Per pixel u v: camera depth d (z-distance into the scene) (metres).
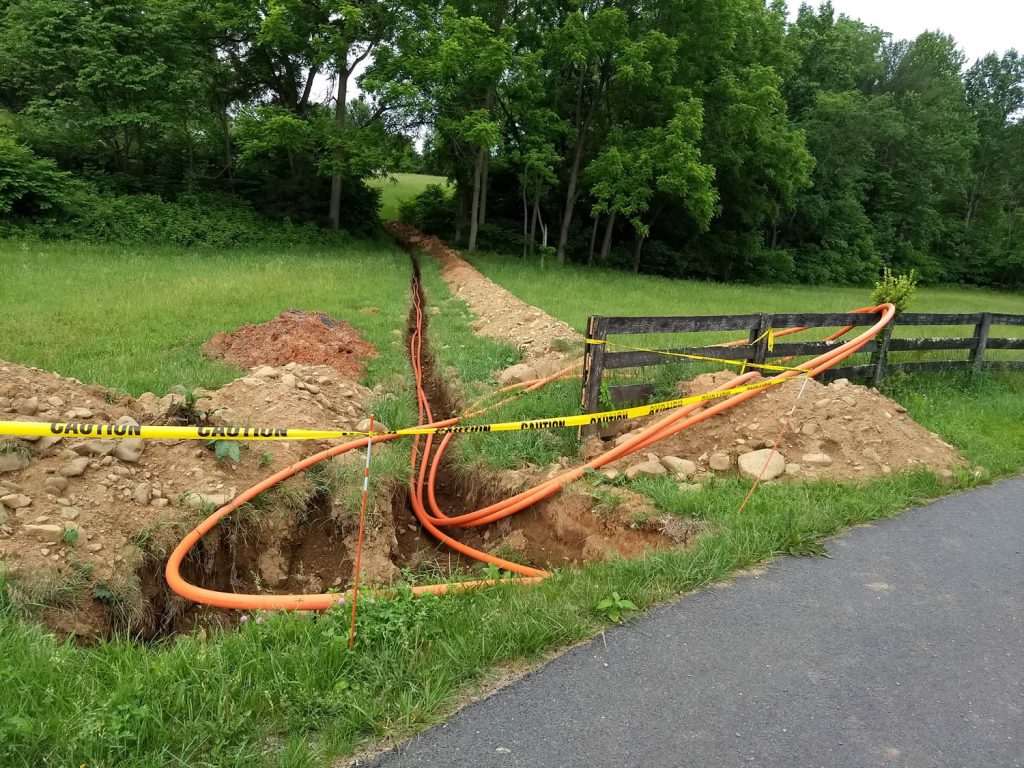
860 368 8.03
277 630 3.12
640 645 3.17
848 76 42.22
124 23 22.73
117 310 9.74
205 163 28.67
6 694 2.49
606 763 2.42
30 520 3.71
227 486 4.64
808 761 2.48
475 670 2.90
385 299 12.97
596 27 24.64
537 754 2.46
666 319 6.51
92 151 24.19
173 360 7.33
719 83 27.92
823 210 37.62
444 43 23.64
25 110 22.22
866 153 42.56
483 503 5.91
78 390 4.87
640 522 4.79
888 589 3.78
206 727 2.46
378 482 5.32
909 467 5.64
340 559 4.83
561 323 10.99
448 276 19.58
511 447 6.16
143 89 22.33
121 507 4.11
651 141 26.08
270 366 7.14
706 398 6.02
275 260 19.06
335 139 25.42
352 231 29.94
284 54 26.73
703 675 2.96
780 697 2.83
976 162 54.88
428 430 5.02
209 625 4.05
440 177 63.56
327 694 2.67
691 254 33.31
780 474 5.45
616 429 6.49
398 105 25.58
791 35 36.22
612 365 6.30
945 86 51.41
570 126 27.62
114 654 2.95
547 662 3.02
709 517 4.63
